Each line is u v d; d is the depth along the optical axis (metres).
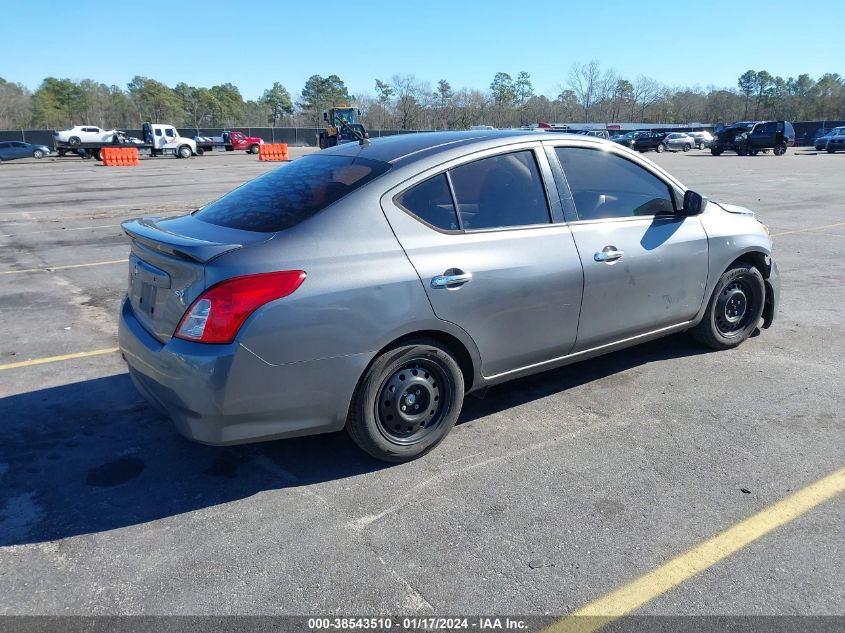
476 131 4.02
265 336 2.92
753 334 5.53
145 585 2.61
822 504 3.07
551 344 3.88
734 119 111.31
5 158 42.66
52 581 2.64
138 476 3.43
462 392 3.61
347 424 3.32
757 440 3.70
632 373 4.71
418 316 3.27
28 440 3.82
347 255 3.12
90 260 9.16
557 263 3.76
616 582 2.58
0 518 3.07
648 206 4.36
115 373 4.86
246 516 3.07
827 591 2.51
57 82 111.56
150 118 117.62
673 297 4.47
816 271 7.96
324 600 2.51
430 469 3.46
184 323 2.96
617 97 96.81
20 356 5.23
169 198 17.16
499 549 2.79
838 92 109.38
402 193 3.37
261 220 3.29
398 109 87.94
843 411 4.05
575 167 4.03
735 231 4.80
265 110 132.75
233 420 2.97
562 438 3.77
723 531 2.89
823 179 22.17
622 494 3.19
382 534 2.91
